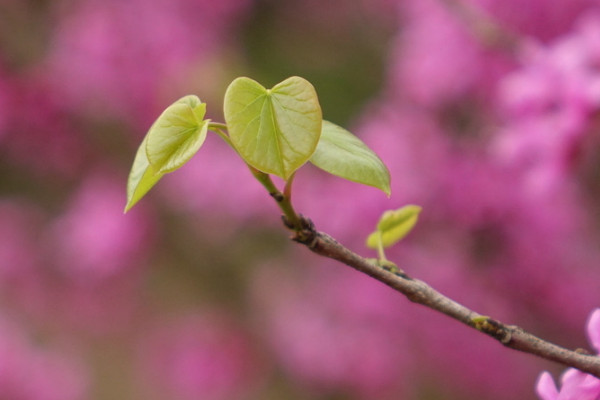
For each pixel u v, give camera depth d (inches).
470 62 85.8
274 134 33.5
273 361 116.8
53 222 123.3
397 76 95.6
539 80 62.0
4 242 123.6
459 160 90.0
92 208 116.4
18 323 126.9
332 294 106.9
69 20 109.4
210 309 121.3
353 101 110.5
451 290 92.4
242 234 112.3
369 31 112.5
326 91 111.0
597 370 35.5
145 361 126.5
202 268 118.6
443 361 104.2
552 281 94.1
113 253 115.6
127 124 112.3
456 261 92.4
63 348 128.6
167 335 124.3
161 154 33.7
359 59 112.0
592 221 99.3
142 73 107.2
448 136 91.2
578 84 60.3
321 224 92.1
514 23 76.8
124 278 122.9
